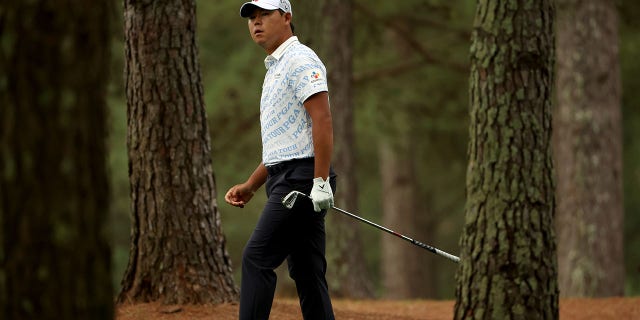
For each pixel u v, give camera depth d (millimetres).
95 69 8578
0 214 8227
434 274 70938
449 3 44812
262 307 14594
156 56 19000
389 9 45250
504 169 16688
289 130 14680
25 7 8211
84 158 8461
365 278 35531
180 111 19062
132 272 19266
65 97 8344
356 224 35688
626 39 43812
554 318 16688
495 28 16875
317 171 14258
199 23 45531
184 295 18781
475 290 16797
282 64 14812
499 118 16766
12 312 8219
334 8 35656
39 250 8258
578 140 36000
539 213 16609
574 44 36125
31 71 8234
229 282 19344
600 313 25703
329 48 35469
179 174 19000
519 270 16469
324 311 15156
